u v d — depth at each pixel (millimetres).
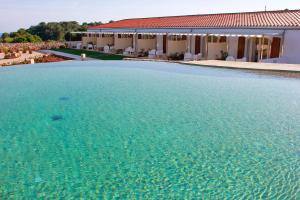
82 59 27016
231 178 6668
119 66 21859
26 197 5988
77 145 8305
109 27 44094
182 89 14516
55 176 6715
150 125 9836
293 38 21797
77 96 13320
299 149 8109
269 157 7637
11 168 7047
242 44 25234
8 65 24203
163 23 36094
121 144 8391
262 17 27984
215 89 14414
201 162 7379
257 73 17578
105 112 11141
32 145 8297
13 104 12117
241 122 10117
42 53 37312
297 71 16812
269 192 6148
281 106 11789
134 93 13828
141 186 6363
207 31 28359
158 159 7535
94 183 6457
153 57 29328
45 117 10562
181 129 9500
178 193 6137
